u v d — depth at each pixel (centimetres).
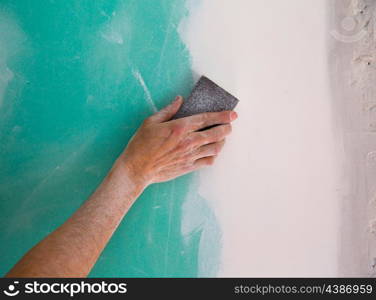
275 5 126
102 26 127
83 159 127
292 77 125
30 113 127
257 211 126
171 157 117
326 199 125
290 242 125
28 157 127
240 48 126
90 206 109
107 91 127
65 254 97
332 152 125
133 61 127
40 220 127
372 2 123
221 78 126
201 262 126
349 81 125
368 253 124
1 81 126
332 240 125
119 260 127
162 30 127
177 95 127
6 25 126
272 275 125
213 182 127
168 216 127
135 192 116
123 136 127
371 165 124
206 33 126
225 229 126
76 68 127
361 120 125
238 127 126
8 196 126
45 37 127
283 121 126
